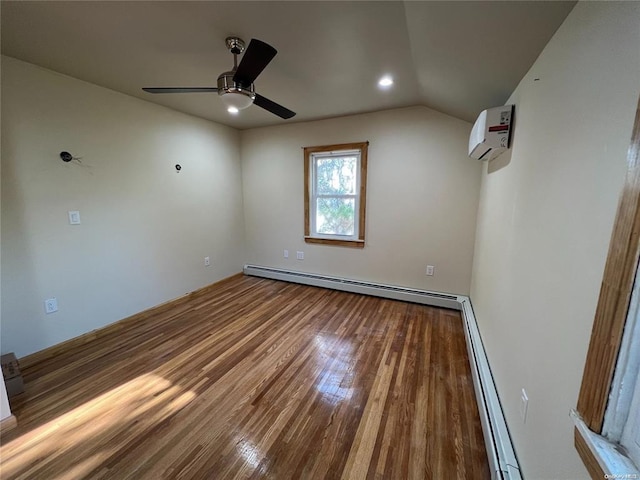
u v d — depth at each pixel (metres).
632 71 0.65
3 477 1.30
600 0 0.81
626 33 0.68
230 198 4.14
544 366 1.04
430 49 1.69
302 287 3.94
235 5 1.38
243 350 2.36
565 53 1.05
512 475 1.15
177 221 3.35
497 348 1.74
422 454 1.42
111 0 1.35
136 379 1.99
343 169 3.69
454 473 1.32
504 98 2.02
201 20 1.51
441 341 2.50
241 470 1.34
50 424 1.60
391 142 3.28
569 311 0.89
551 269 1.05
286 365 2.15
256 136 4.10
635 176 0.58
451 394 1.84
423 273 3.39
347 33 1.61
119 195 2.73
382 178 3.39
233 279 4.28
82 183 2.45
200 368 2.12
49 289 2.29
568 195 0.97
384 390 1.88
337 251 3.85
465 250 3.15
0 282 2.04
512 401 1.36
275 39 1.68
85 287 2.53
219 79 1.77
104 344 2.47
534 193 1.30
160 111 3.05
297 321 2.90
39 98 2.14
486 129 1.82
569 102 1.00
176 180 3.29
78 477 1.31
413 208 3.31
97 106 2.49
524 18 1.15
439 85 2.24
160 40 1.73
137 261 2.94
